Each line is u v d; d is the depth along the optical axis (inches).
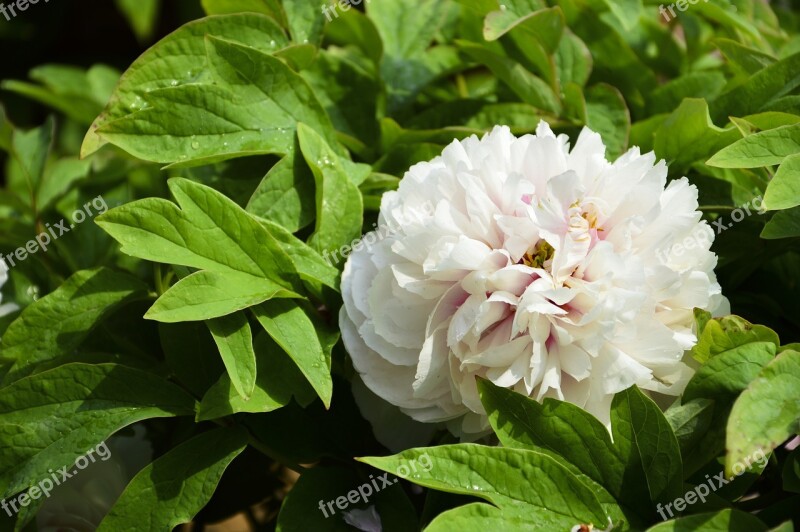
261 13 32.5
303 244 29.6
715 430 27.5
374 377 28.7
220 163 32.5
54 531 30.4
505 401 27.7
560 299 27.4
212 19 31.5
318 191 30.3
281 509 28.6
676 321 28.4
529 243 27.9
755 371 27.5
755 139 28.7
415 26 35.4
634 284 27.4
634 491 27.4
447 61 35.3
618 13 31.9
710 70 35.0
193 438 28.8
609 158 32.2
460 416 28.9
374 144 33.9
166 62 31.2
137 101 30.8
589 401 28.0
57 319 29.8
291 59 32.2
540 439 27.6
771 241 30.9
